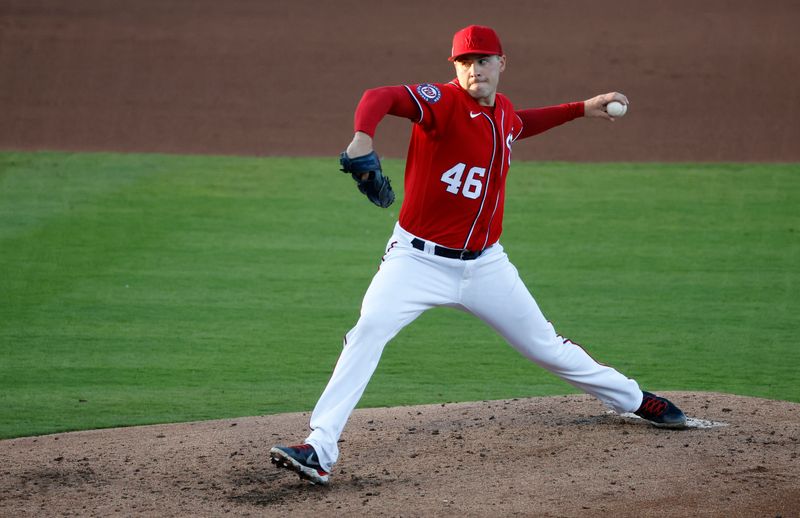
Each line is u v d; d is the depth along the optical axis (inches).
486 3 3799.2
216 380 1005.8
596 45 3203.7
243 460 714.8
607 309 1259.8
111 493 648.4
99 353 1090.7
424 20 3565.5
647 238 1606.8
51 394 957.2
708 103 2657.5
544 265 1459.2
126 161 2140.7
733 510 589.0
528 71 2942.9
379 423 796.0
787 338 1144.2
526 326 695.1
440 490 634.2
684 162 2178.9
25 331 1163.3
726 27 3368.6
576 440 719.7
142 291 1325.0
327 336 1157.7
